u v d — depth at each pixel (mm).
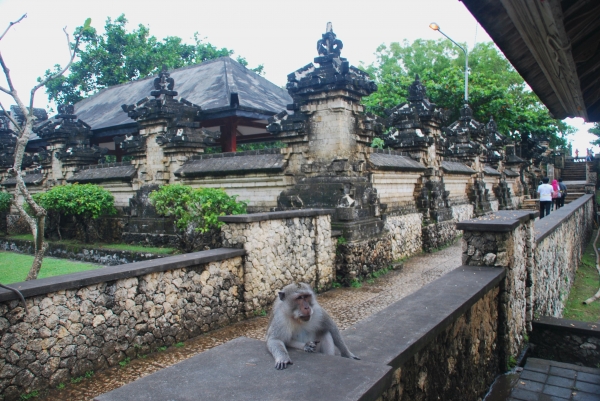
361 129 10148
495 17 3531
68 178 16109
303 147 10172
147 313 6000
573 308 9539
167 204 11305
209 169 11734
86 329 5352
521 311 5934
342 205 9625
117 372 5445
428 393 3229
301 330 2877
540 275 7051
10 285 4891
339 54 9977
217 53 30062
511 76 31219
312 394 2023
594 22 3369
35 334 4918
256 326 7051
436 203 14188
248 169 11000
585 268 13281
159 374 2270
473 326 4242
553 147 43219
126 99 21344
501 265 5141
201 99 17078
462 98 24375
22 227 18328
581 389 4629
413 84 14336
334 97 9648
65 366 5145
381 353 2676
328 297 8656
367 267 9984
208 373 2273
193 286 6629
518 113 26812
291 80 10188
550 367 5152
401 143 13852
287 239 8281
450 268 11086
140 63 27516
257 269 7605
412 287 9266
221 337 6598
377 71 37125
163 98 12562
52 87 28312
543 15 2832
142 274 5914
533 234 6367
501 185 22812
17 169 7004
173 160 12633
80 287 5309
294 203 10133
